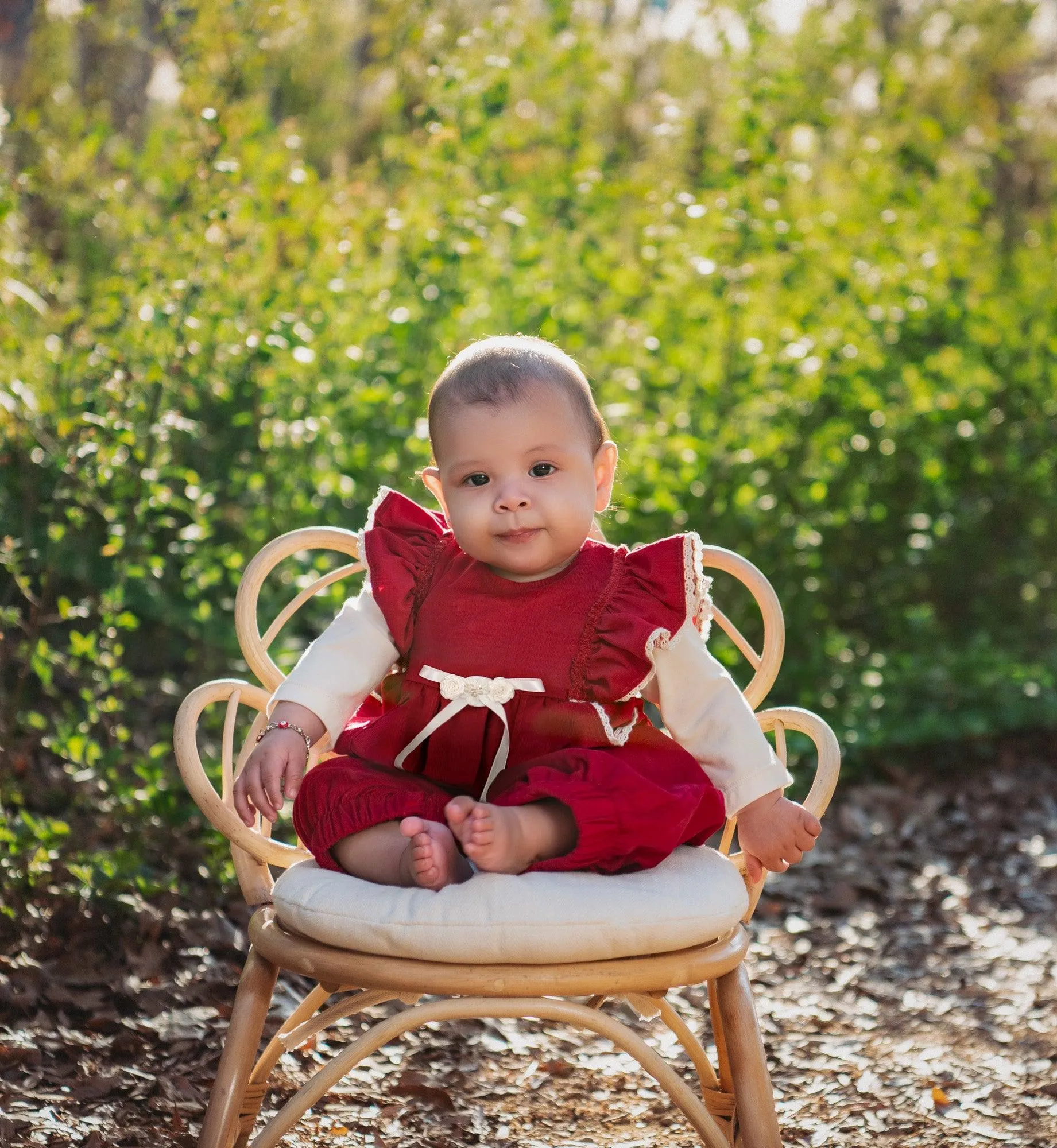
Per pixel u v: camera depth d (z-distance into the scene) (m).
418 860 1.60
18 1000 2.49
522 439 1.78
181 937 2.84
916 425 5.23
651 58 5.92
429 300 4.29
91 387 3.29
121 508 3.23
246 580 2.07
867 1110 2.42
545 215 4.91
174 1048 2.44
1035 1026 2.83
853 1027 2.82
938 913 3.54
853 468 5.04
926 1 7.78
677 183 4.82
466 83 4.35
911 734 4.65
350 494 3.91
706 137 4.92
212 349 3.56
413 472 4.17
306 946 1.64
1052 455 5.60
